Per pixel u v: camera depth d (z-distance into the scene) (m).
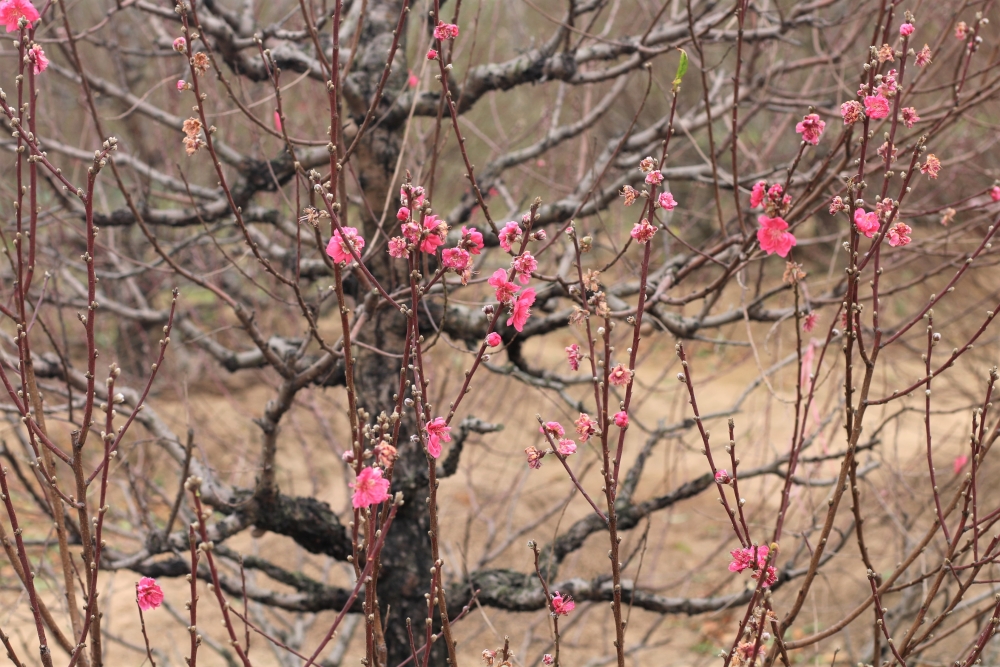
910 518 5.49
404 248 1.52
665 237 4.48
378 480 1.34
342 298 1.53
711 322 3.54
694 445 9.03
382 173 3.60
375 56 3.67
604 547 8.02
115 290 6.56
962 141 5.38
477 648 6.73
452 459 3.53
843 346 1.83
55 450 1.60
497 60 6.28
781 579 3.52
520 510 8.64
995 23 5.08
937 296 1.62
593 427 1.58
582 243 1.56
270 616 6.95
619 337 4.53
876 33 1.79
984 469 7.54
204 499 3.41
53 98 5.44
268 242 4.20
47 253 4.53
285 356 3.35
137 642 6.77
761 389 9.67
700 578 7.51
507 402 9.43
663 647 7.02
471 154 7.28
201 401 8.89
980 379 7.02
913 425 8.53
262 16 5.25
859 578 6.40
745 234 2.64
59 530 1.76
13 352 3.47
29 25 1.63
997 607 1.66
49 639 5.32
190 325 4.33
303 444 5.31
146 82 6.29
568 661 6.73
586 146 4.54
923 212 2.70
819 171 2.35
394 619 3.66
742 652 1.63
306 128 5.08
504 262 4.69
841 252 8.94
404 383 1.48
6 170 4.75
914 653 1.82
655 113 8.86
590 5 3.65
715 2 3.91
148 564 3.44
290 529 3.53
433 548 1.55
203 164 5.65
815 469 3.84
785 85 5.66
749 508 7.57
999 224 1.60
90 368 1.55
